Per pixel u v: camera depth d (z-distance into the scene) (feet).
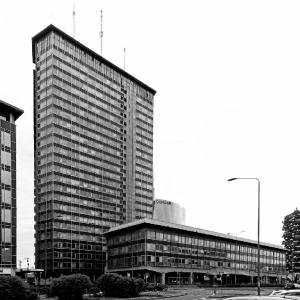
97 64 547.08
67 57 502.38
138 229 352.49
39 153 475.31
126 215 560.20
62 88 487.61
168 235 361.51
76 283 147.54
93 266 481.05
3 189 241.55
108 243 406.62
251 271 472.44
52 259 437.17
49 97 476.54
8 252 237.25
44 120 476.54
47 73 484.74
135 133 604.08
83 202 486.38
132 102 606.96
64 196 463.01
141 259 343.26
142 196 602.03
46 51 491.31
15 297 121.90
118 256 383.45
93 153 515.50
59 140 470.39
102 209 514.27
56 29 492.54
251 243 474.08
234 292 212.64
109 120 553.64
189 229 380.37
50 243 442.91
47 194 456.45
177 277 366.22
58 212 451.94
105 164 532.73
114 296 169.99
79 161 491.31
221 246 426.10
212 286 311.88
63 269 444.55
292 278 456.86
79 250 467.52
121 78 589.73
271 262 515.09
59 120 475.31
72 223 465.88
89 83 528.63
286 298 27.07
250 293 199.11
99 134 531.09
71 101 496.23
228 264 432.25
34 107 495.41
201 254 394.93
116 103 572.51
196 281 384.47
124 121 583.99
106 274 173.17
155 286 244.83
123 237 377.50
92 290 175.83
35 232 463.42
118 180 553.23
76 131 495.00
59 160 465.47
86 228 483.10
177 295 181.16
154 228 349.20
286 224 496.23
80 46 522.06
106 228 514.27
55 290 147.64
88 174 501.15
